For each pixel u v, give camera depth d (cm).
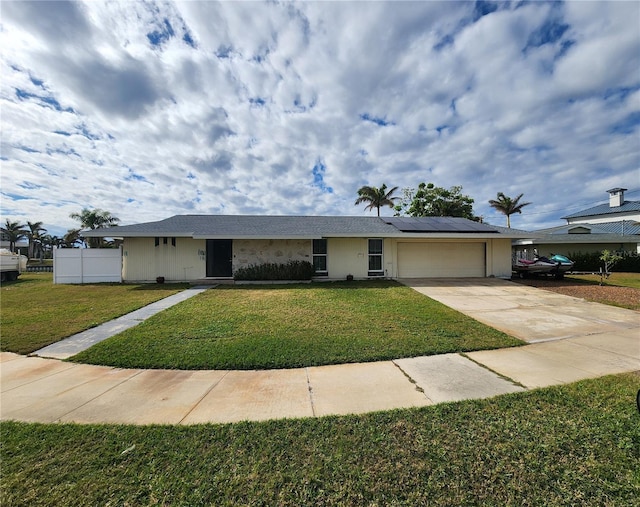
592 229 2972
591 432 276
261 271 1362
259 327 641
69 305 875
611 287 1275
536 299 1005
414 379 402
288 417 307
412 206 3166
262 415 313
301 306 850
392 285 1275
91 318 724
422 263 1544
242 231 1359
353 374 419
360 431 280
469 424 291
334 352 496
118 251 1395
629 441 260
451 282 1378
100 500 201
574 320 736
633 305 910
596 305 918
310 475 223
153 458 244
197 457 245
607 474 222
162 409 327
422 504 196
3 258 1608
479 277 1562
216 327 638
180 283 1351
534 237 1430
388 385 384
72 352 513
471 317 754
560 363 461
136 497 203
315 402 340
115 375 418
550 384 384
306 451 252
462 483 214
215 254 1441
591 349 529
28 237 4928
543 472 225
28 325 665
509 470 227
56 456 246
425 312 784
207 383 393
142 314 770
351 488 211
